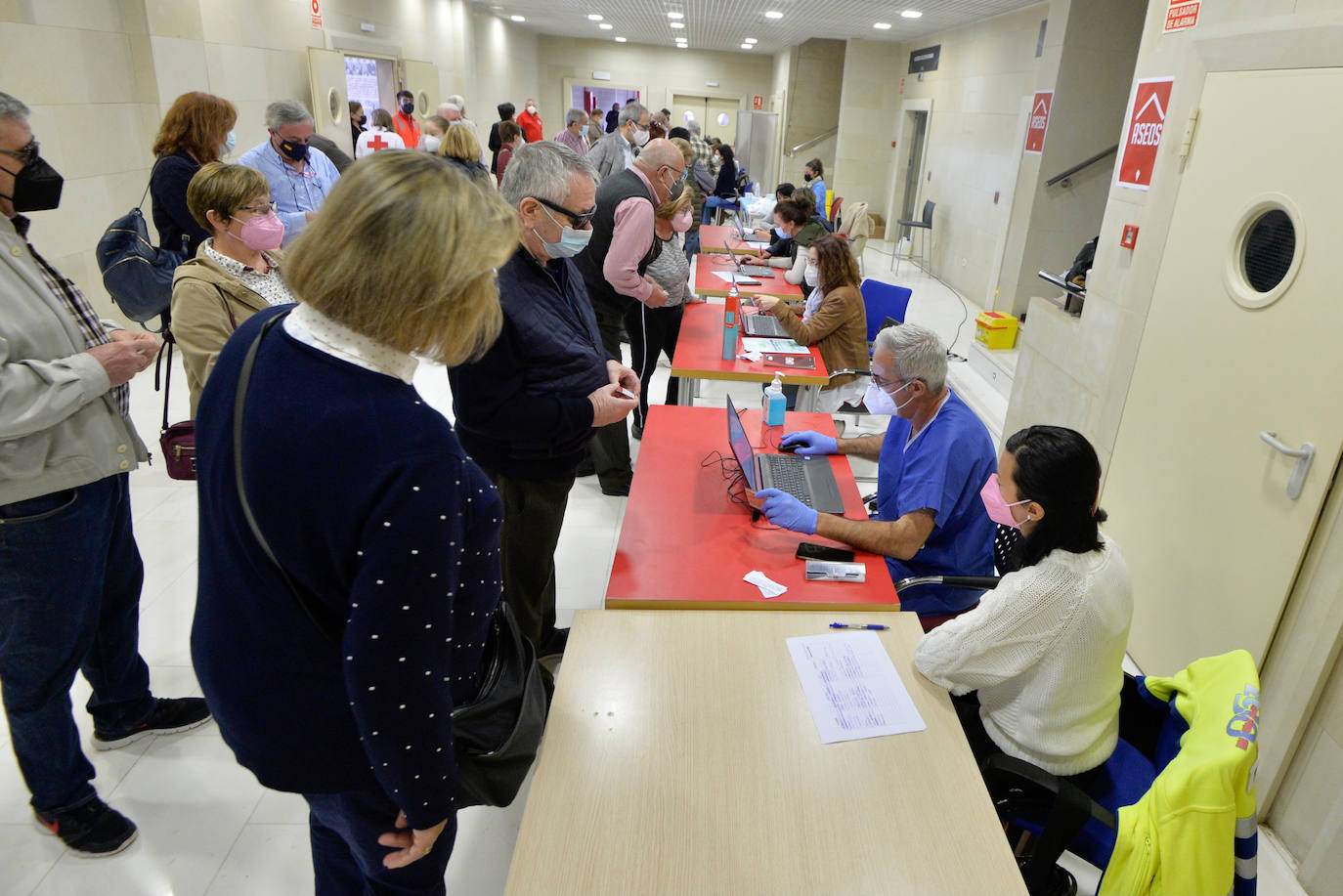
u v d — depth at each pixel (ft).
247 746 3.14
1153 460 8.13
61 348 4.83
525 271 5.74
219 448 2.74
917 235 32.81
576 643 4.94
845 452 7.82
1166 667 7.75
